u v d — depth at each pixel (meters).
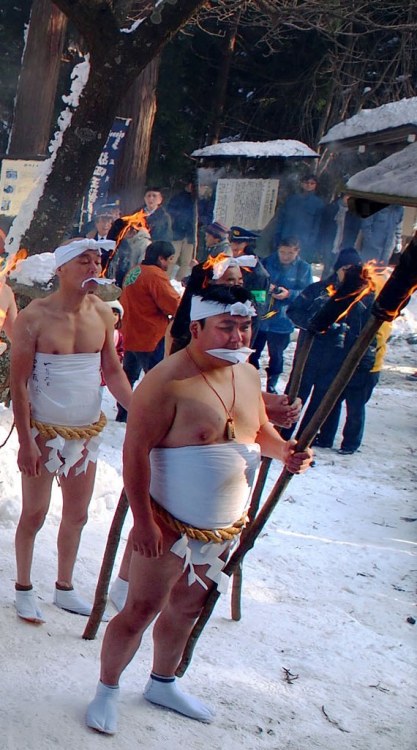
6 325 5.30
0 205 13.04
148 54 7.30
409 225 13.70
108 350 4.34
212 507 3.39
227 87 23.44
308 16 12.17
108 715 3.44
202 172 16.62
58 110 20.95
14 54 20.94
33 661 3.86
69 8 7.07
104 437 8.30
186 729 3.57
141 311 8.47
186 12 7.21
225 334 3.29
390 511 7.28
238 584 4.62
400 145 14.45
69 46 20.33
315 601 5.34
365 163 15.59
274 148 16.45
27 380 4.12
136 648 3.49
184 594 3.58
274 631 4.70
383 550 6.39
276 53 22.58
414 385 12.20
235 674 4.13
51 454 4.11
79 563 5.06
